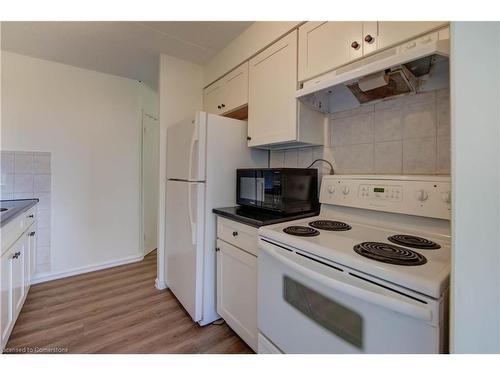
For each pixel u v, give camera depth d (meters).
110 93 2.84
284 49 1.58
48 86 2.47
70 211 2.62
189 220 1.79
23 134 2.36
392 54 1.09
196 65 2.50
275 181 1.53
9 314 1.46
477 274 0.50
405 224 1.22
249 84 1.89
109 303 2.05
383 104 1.40
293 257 1.04
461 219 0.52
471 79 0.50
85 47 2.20
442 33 0.97
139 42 2.10
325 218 1.54
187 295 1.83
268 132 1.70
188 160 1.81
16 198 2.33
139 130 3.10
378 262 0.79
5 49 2.24
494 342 0.48
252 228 1.40
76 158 2.64
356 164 1.53
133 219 3.07
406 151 1.30
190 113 2.46
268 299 1.21
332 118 1.66
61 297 2.14
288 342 1.08
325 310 0.91
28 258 1.95
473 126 0.50
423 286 0.67
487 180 0.48
